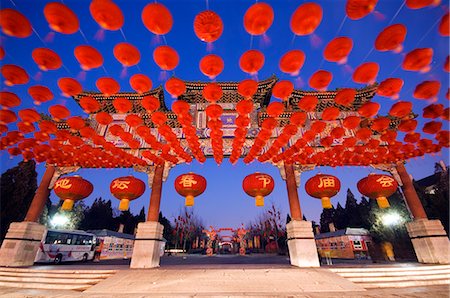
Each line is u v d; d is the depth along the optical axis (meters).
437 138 6.54
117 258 29.48
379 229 23.95
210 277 7.77
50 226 33.03
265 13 3.21
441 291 7.20
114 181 10.32
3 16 3.03
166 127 7.48
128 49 3.75
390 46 3.57
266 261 19.23
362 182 10.55
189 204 10.13
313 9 3.15
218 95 5.42
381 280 8.40
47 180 11.73
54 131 6.74
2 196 20.39
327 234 31.11
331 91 13.23
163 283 7.29
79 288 7.89
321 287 6.98
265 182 10.22
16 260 10.16
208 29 3.41
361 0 3.00
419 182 31.89
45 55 3.74
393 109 5.59
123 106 5.52
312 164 12.09
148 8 3.21
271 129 7.19
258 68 4.26
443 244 10.52
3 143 6.44
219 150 8.91
